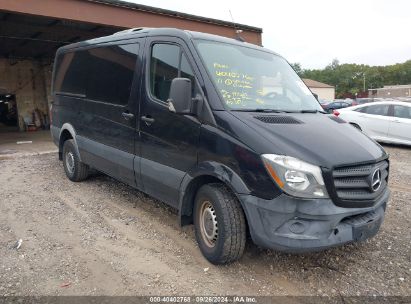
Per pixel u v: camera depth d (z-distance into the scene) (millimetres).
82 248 4145
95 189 6254
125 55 5039
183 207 4035
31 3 9961
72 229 4648
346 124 4277
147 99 4473
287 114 4031
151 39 4629
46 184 6574
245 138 3420
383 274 3736
